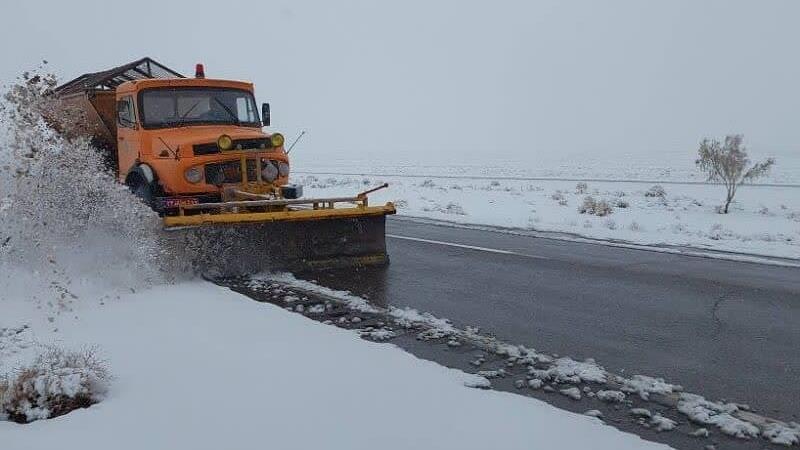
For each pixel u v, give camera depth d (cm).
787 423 404
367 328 596
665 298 734
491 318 642
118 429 378
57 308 645
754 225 1631
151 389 436
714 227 1459
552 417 395
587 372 483
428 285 788
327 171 4919
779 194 2625
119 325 591
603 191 2717
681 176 4078
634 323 630
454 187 2781
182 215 802
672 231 1392
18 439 369
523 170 5025
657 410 421
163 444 358
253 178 942
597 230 1334
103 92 1088
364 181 3106
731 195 1945
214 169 916
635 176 4094
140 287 736
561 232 1305
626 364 511
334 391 429
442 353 530
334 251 890
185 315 623
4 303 657
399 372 467
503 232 1305
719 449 367
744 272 888
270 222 832
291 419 386
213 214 849
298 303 684
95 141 1122
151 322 599
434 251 1054
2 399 412
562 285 797
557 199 2245
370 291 752
